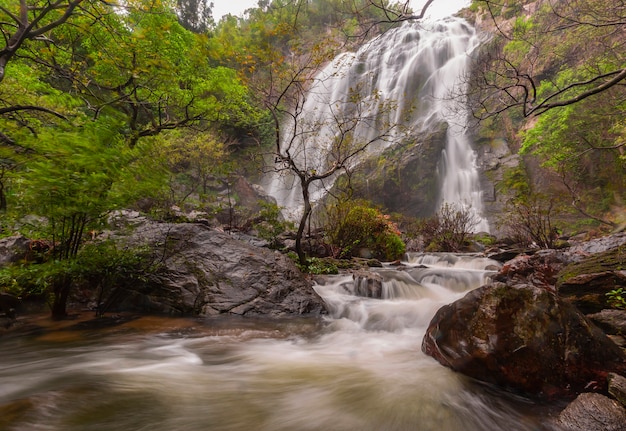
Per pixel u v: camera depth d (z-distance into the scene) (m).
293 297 5.37
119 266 4.47
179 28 8.70
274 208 10.65
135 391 2.61
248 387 2.81
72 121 4.68
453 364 2.94
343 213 10.30
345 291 6.50
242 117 12.77
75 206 3.50
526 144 15.60
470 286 7.15
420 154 22.30
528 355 2.58
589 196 16.00
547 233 12.17
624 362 2.51
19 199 3.38
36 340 3.70
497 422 2.26
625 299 3.86
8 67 7.46
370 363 3.39
